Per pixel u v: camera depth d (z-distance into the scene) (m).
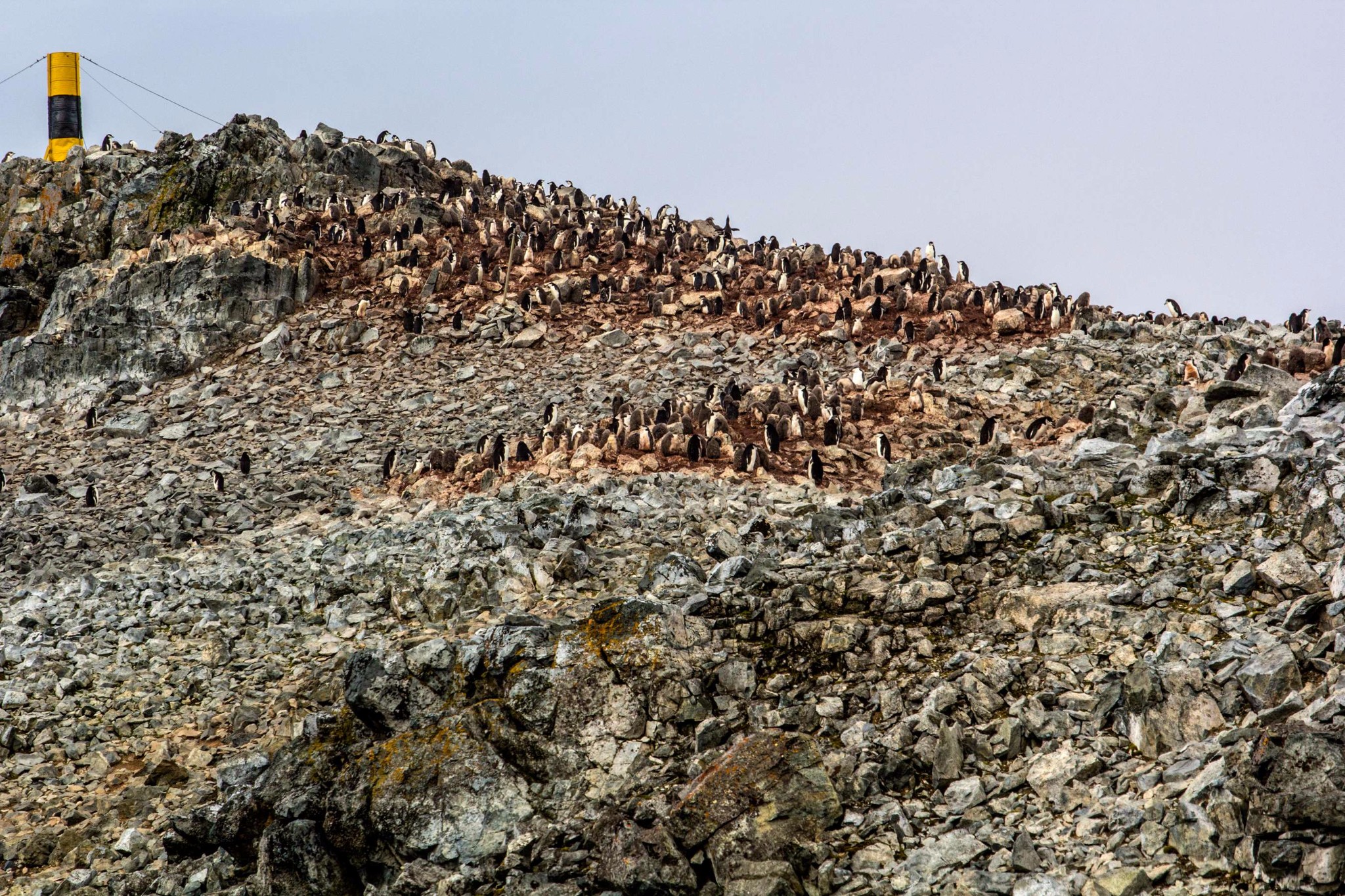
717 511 49.97
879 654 31.66
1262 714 24.94
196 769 38.06
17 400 85.00
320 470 65.25
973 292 80.12
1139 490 37.09
